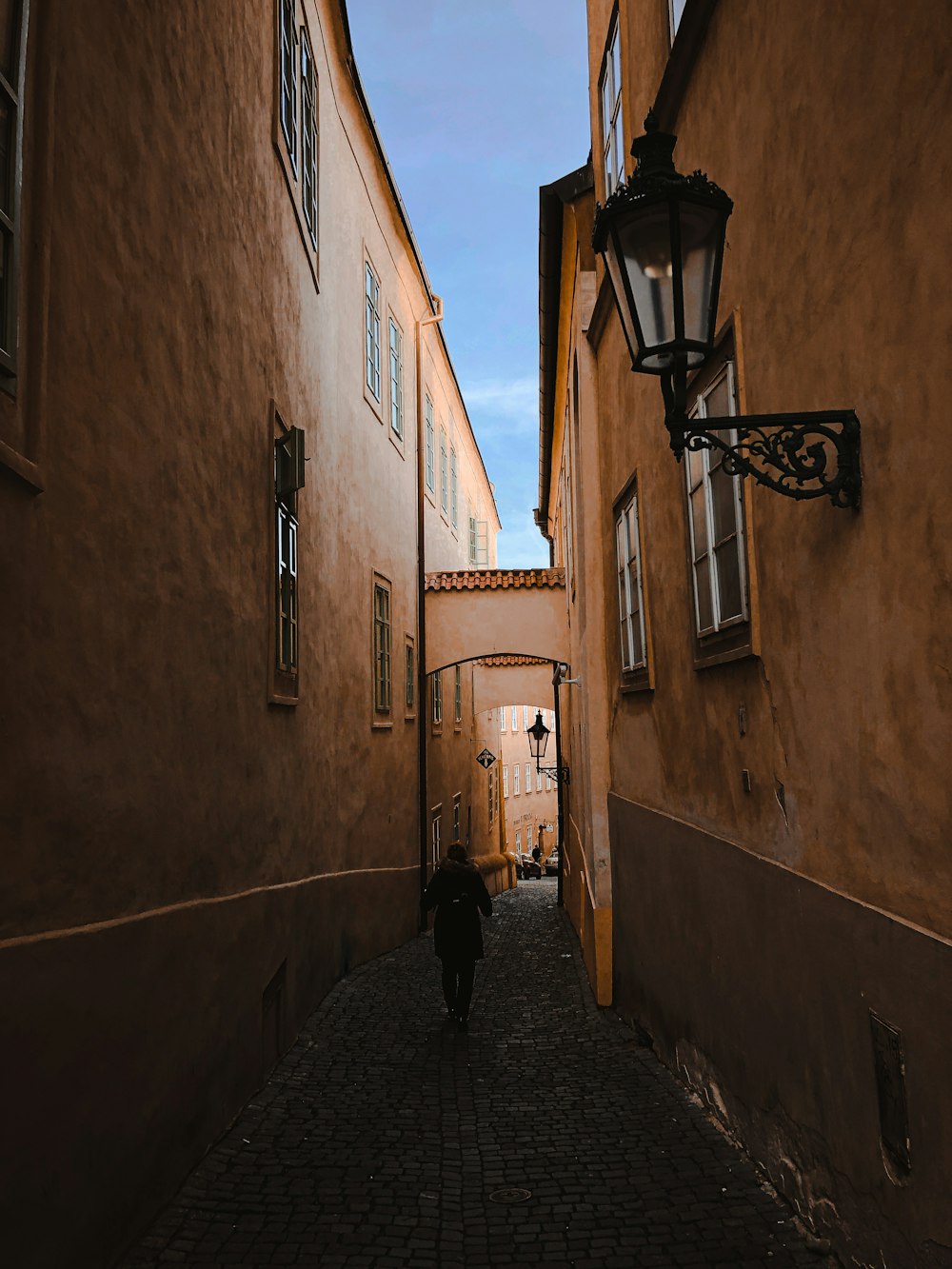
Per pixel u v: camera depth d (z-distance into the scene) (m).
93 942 3.38
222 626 5.35
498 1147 4.94
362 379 11.59
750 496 4.25
